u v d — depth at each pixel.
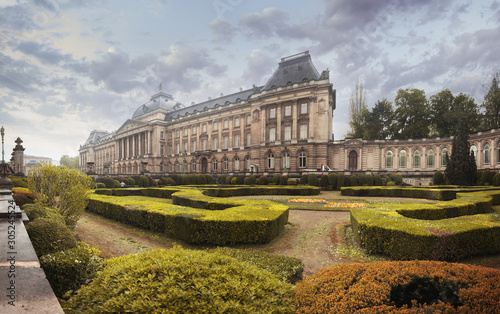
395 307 2.88
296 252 8.87
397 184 35.22
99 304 2.89
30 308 2.53
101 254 6.57
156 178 55.09
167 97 84.75
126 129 86.56
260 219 9.47
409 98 49.38
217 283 3.18
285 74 52.53
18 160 30.16
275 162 49.97
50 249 5.22
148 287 3.02
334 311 2.94
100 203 14.29
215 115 63.44
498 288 2.99
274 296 3.28
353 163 45.34
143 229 11.48
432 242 7.30
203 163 66.06
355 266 3.95
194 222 9.30
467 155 32.38
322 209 16.19
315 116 46.69
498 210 15.29
